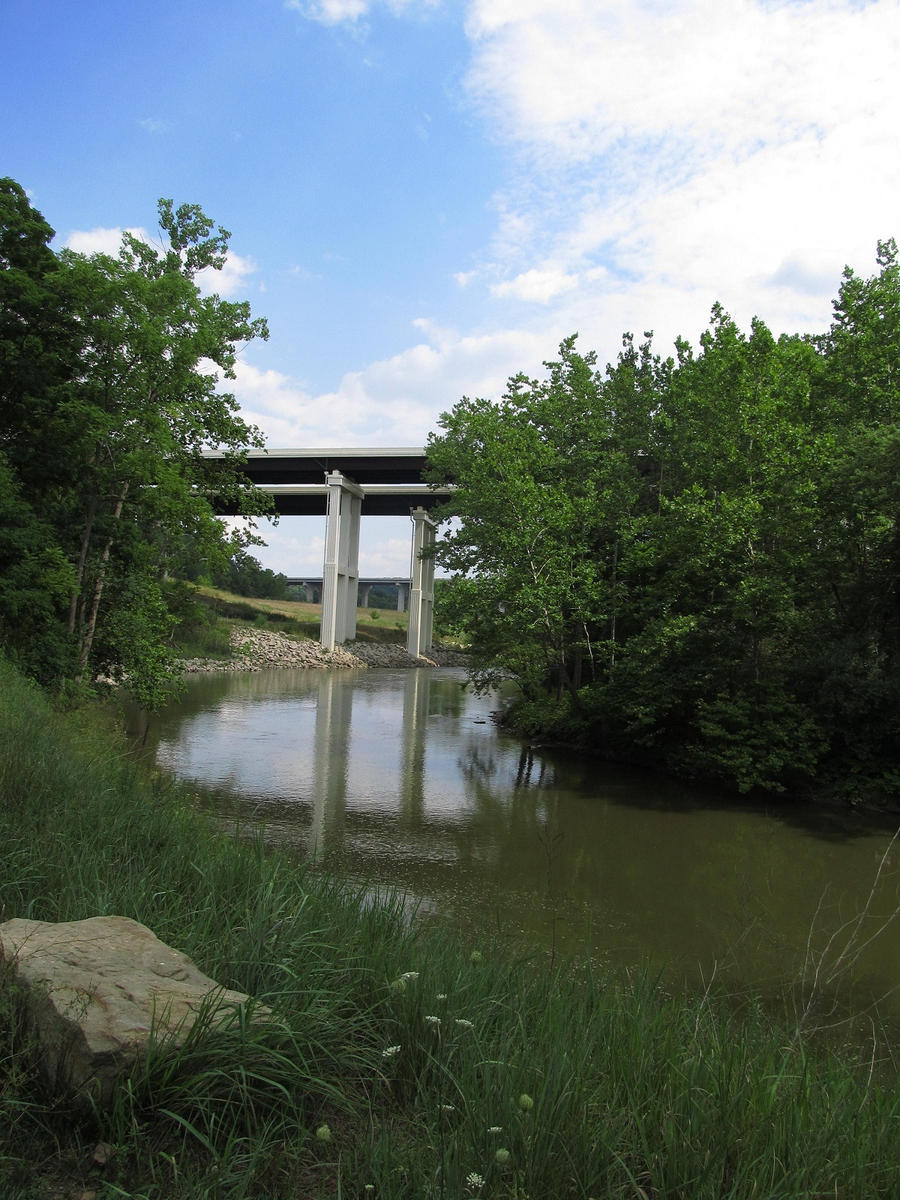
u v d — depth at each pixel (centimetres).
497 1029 445
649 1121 351
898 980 895
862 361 2292
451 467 3306
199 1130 328
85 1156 299
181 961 409
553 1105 338
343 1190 299
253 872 643
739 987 849
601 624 2745
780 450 1995
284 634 7625
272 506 2422
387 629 9600
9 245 2108
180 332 2100
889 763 1911
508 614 2584
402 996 441
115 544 2125
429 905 1080
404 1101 373
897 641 2016
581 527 2661
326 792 1817
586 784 2075
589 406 2914
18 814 680
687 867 1360
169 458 2150
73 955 390
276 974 446
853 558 2084
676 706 2189
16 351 1995
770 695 2028
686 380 2430
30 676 1666
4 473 1831
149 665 2056
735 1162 333
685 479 2620
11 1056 327
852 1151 352
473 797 1852
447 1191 285
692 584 2277
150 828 741
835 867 1395
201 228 2381
